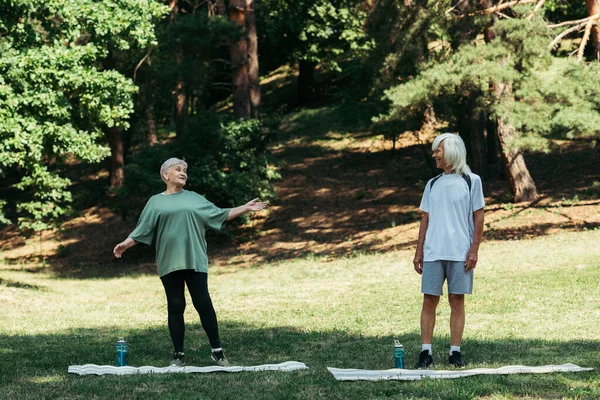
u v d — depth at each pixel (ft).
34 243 103.40
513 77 62.44
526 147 62.03
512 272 48.96
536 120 60.59
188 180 86.99
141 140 111.75
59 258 96.63
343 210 93.15
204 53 88.99
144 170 86.53
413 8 72.59
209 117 91.15
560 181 86.02
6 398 17.87
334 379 19.29
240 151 91.56
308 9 127.75
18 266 92.58
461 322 21.34
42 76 52.11
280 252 81.82
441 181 21.53
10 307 47.67
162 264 22.62
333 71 142.00
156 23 88.58
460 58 64.54
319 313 38.63
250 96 101.91
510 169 81.00
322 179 104.94
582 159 92.43
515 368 19.72
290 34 131.23
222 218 22.97
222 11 101.91
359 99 99.19
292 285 54.60
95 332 33.58
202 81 92.43
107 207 110.63
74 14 53.78
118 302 51.37
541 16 66.03
